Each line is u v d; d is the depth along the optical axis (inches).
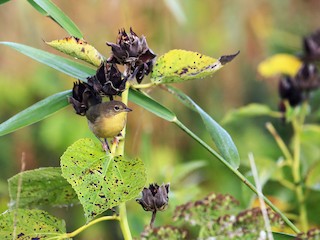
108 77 74.5
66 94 77.9
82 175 71.6
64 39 73.9
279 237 80.0
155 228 83.9
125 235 73.9
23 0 156.5
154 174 118.6
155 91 159.2
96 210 70.9
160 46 159.0
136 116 145.7
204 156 163.5
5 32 156.5
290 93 111.5
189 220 86.1
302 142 114.9
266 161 108.9
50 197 79.2
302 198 109.1
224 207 87.0
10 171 162.4
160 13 157.1
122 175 71.9
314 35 120.1
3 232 75.1
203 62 75.1
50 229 75.2
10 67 164.1
